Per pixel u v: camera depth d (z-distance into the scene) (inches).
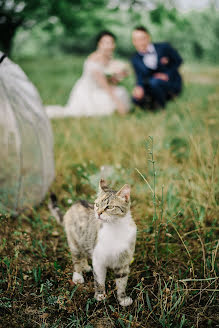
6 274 111.5
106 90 311.1
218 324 94.5
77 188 168.6
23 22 434.0
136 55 301.3
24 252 123.8
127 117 274.2
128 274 108.0
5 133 148.1
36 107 155.8
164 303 96.2
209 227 128.0
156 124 216.1
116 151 195.3
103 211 96.1
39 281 110.2
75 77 562.9
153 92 289.4
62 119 280.5
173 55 299.4
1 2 379.9
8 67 146.7
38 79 514.6
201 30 736.3
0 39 434.6
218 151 158.4
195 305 100.5
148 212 140.9
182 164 173.0
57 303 101.6
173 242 128.5
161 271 112.0
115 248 97.4
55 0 393.4
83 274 116.6
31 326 94.3
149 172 164.1
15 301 100.5
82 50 1101.1
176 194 148.3
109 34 310.2
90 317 96.6
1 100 143.9
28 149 150.7
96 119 271.3
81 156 190.7
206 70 598.9
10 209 142.3
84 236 105.9
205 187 145.0
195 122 214.1
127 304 101.1
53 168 164.7
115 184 155.3
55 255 124.1
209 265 109.0
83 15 435.2
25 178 149.5
